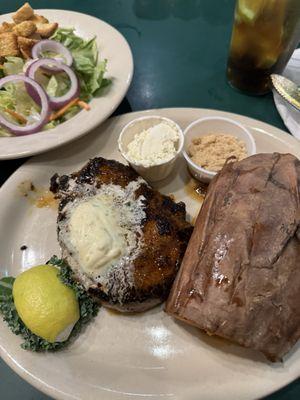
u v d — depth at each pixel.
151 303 0.23
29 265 0.26
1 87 0.32
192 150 0.29
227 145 0.29
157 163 0.27
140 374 0.22
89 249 0.22
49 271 0.23
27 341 0.21
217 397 0.20
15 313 0.22
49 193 0.28
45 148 0.28
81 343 0.23
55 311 0.21
